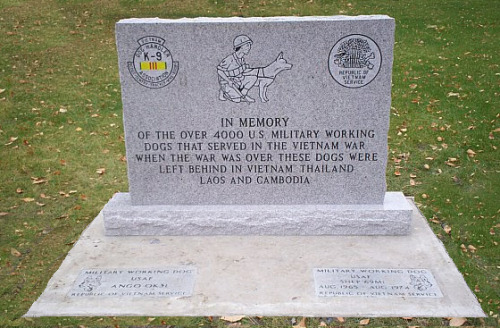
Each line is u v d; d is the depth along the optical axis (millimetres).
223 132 3070
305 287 2742
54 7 7391
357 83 2977
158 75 2992
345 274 2818
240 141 3082
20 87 4941
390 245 3043
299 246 3051
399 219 3102
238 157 3109
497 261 2932
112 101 4801
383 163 3098
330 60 2951
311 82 2982
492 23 6680
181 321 2578
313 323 2553
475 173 3688
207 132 3074
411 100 4684
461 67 5316
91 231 3209
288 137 3068
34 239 3160
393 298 2668
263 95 3008
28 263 2967
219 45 2945
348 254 2973
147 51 2961
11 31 6371
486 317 2568
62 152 4027
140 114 3055
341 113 3025
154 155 3117
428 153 3945
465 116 4363
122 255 2992
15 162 3877
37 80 5113
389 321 2557
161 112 3049
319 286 2744
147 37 2943
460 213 3309
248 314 2602
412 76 5164
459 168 3756
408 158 3906
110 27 6758
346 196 3156
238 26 2914
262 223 3135
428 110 4492
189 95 3018
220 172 3139
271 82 2988
